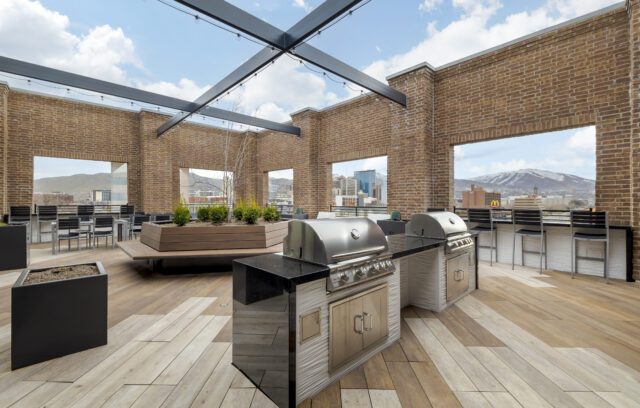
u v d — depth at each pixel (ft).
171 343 7.41
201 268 15.35
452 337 7.89
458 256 10.81
